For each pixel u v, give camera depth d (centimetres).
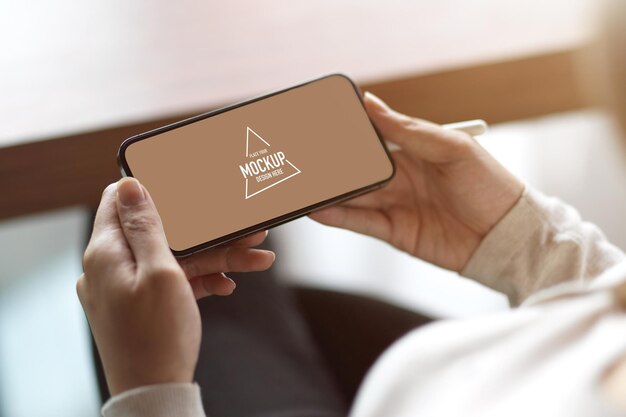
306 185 72
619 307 44
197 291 74
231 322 98
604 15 35
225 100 91
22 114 91
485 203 77
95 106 92
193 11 105
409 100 96
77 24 104
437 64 94
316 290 102
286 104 73
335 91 74
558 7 102
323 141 73
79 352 160
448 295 161
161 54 98
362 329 99
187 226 69
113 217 57
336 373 98
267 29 101
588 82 39
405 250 83
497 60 95
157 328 51
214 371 92
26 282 169
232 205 70
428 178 81
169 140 70
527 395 41
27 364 157
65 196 93
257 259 73
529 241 75
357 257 163
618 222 137
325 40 99
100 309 53
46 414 150
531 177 149
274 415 88
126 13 105
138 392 50
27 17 105
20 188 92
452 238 81
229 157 71
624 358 40
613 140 38
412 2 105
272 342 96
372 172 73
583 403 38
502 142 150
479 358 45
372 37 99
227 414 88
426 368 47
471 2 104
